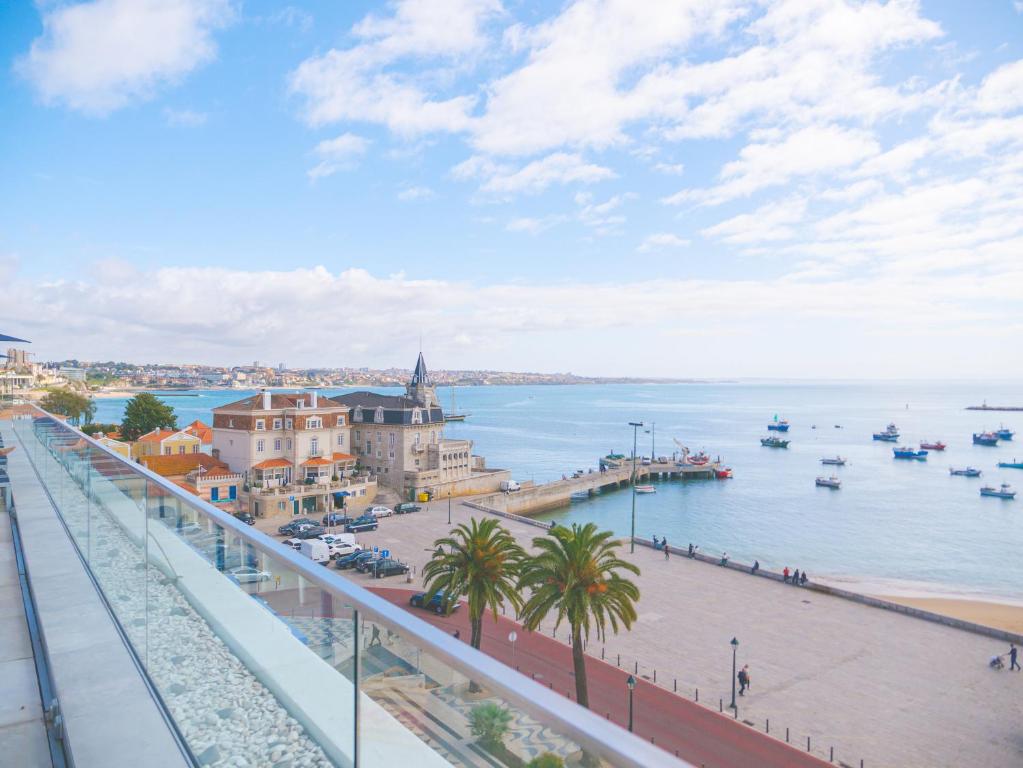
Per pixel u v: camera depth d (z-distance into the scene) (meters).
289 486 80.69
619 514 106.38
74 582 8.37
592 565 29.72
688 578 57.88
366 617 2.83
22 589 8.55
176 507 5.10
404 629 2.58
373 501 89.62
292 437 85.00
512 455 183.88
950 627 46.50
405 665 2.59
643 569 60.75
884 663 40.22
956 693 36.44
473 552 32.09
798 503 114.94
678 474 144.12
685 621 46.84
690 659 40.25
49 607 7.46
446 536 70.50
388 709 2.69
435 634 2.48
